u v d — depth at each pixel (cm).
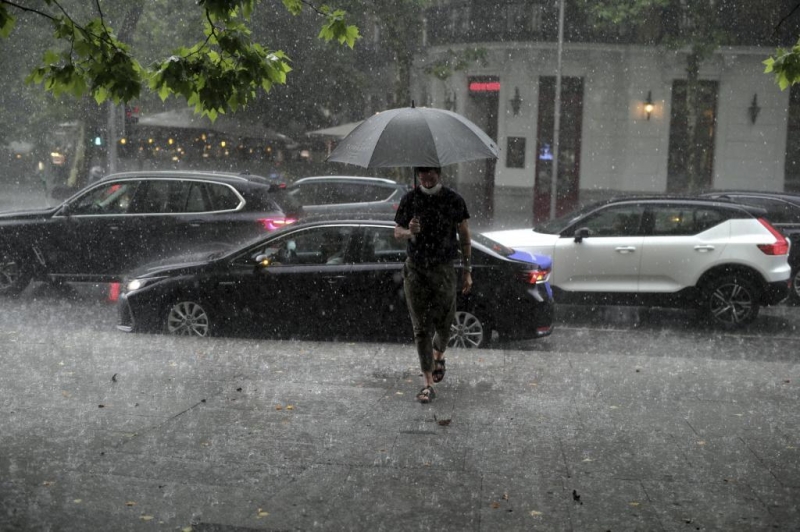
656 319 1720
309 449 777
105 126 4078
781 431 851
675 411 925
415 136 889
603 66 3834
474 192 4094
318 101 4572
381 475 711
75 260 1792
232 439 803
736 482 704
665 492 680
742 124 3819
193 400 941
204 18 977
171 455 755
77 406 911
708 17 3478
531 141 3900
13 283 1812
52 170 5688
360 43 4697
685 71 3791
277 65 984
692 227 1639
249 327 1386
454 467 734
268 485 686
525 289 1334
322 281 1359
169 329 1402
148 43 4862
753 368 1156
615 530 607
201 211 1770
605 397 980
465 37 3928
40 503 640
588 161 3897
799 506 653
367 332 1359
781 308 1881
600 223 1680
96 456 748
